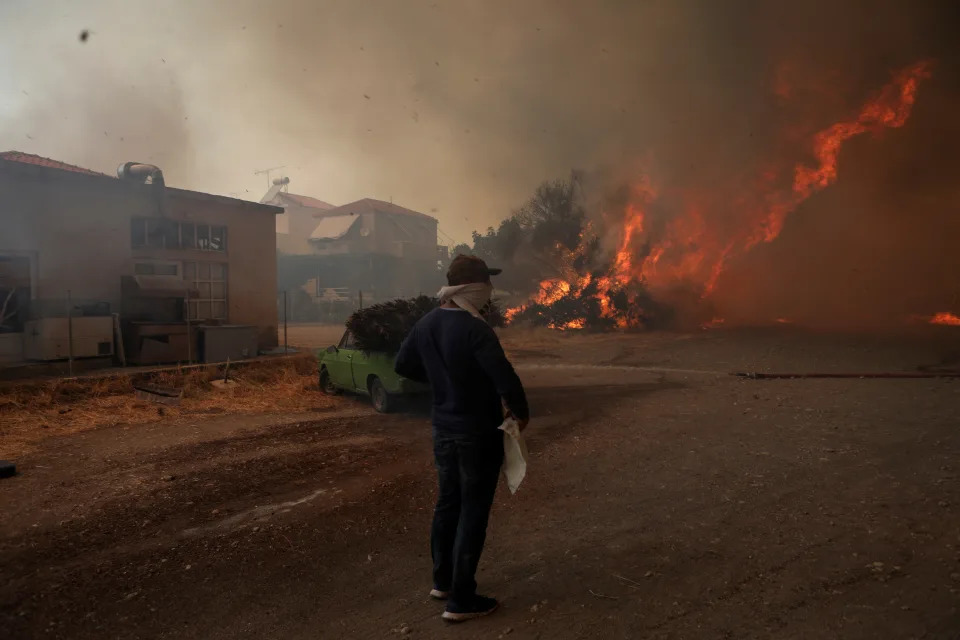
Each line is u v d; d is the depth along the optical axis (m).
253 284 14.56
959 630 2.82
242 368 11.67
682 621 3.08
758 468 5.80
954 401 8.68
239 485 5.66
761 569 3.63
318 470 6.14
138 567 3.99
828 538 4.05
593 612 3.22
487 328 3.23
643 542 4.15
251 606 3.48
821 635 2.86
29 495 5.36
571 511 4.86
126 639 3.16
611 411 9.03
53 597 3.59
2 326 10.28
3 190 10.39
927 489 4.93
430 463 6.39
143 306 12.15
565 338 21.77
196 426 8.12
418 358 3.55
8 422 7.92
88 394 9.45
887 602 3.14
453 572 3.23
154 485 5.64
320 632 3.19
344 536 4.48
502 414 3.35
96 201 11.61
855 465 5.74
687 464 6.06
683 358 15.50
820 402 9.01
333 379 10.31
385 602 3.50
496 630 3.10
